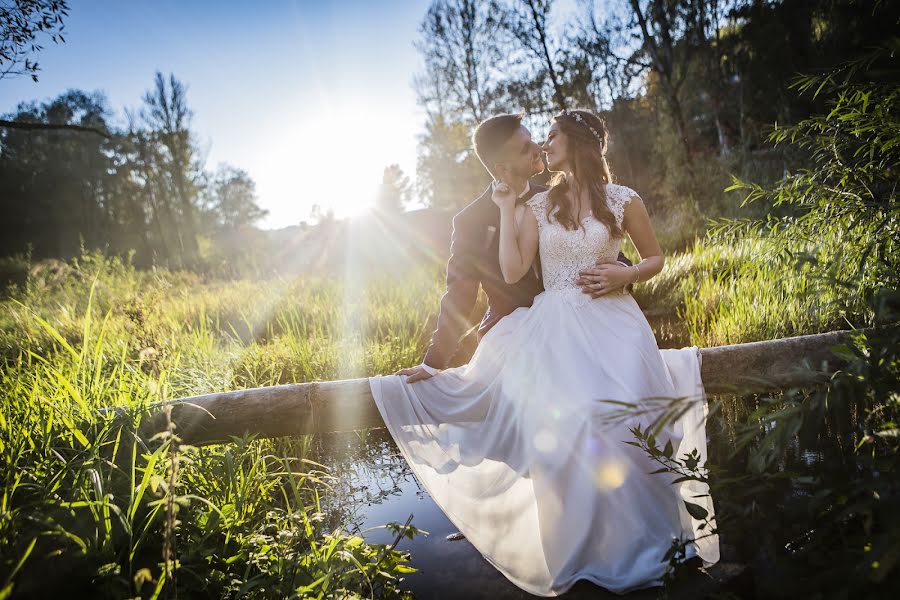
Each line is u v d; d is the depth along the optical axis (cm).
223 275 1521
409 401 274
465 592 206
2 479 200
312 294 815
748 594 181
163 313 589
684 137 1384
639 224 270
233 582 189
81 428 239
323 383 282
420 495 288
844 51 1018
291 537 220
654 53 1463
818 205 280
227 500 234
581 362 234
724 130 1569
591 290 254
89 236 3944
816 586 145
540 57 1667
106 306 783
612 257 271
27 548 168
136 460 240
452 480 256
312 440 364
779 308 411
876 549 117
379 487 298
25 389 277
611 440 212
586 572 206
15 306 780
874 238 223
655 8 1430
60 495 207
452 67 1822
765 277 451
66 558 174
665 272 645
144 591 171
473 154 1931
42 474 208
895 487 132
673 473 219
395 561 215
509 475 248
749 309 429
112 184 3956
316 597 181
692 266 669
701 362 284
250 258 1620
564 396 226
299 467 324
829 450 235
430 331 564
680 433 231
